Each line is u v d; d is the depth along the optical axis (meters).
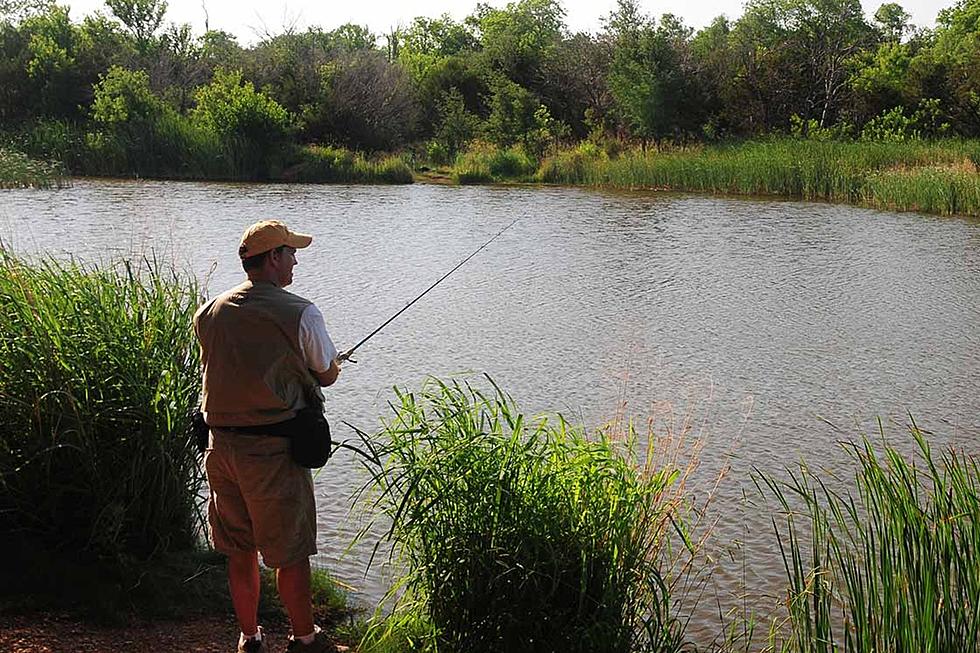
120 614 5.00
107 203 28.66
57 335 5.57
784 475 8.60
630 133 49.31
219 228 23.67
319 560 6.62
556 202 32.34
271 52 49.53
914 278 18.73
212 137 38.97
